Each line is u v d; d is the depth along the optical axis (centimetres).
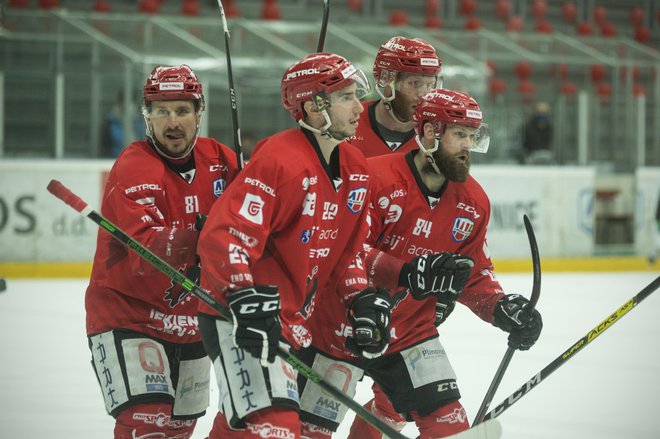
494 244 3853
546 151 3872
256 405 854
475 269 1105
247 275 841
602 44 3950
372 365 1094
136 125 3353
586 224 3984
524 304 1058
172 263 986
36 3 4250
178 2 4728
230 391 874
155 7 4550
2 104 3284
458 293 1001
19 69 3275
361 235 962
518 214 3872
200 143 1084
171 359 1080
